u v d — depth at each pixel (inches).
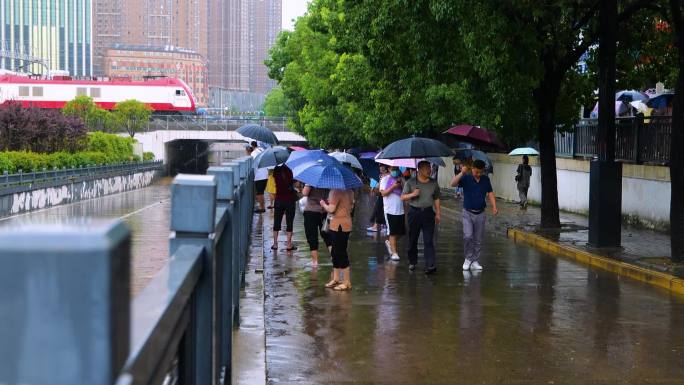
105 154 2568.9
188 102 3671.3
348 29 861.8
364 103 1300.4
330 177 492.1
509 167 1381.6
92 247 36.0
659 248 679.7
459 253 694.5
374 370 312.0
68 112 3230.8
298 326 391.5
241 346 306.8
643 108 1112.2
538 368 316.8
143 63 6894.7
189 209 123.0
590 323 403.2
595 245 677.3
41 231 36.0
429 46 729.6
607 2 660.7
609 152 674.2
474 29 668.1
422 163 571.2
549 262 640.4
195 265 106.0
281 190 695.7
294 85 2449.6
